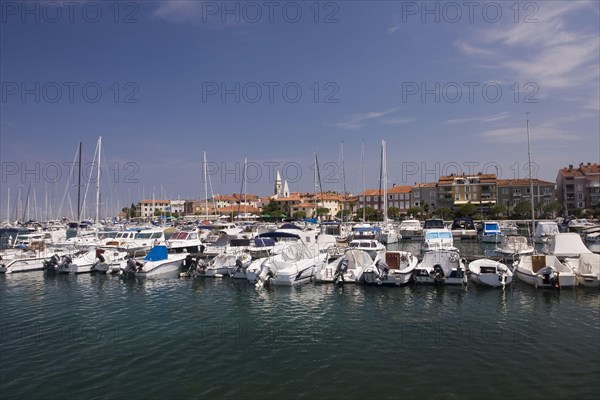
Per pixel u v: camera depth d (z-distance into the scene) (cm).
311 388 1279
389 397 1212
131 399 1230
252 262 3047
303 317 2034
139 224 8644
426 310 2097
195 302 2383
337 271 2755
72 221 7888
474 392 1226
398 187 13462
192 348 1628
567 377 1298
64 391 1288
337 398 1215
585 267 2533
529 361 1422
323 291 2583
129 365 1472
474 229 6169
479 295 2375
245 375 1378
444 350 1545
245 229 5744
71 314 2156
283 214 11612
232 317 2064
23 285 2933
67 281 3059
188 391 1273
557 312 1992
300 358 1509
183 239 4234
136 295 2580
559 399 1171
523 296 2320
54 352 1605
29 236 5041
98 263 3359
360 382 1309
